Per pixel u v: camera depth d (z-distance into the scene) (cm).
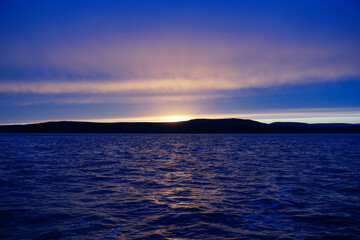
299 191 1548
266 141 10562
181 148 6294
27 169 2452
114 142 9225
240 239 862
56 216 1080
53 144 7512
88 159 3503
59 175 2119
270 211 1157
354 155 4206
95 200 1338
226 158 3784
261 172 2347
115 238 870
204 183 1817
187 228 957
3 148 5644
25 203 1267
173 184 1780
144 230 938
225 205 1255
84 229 945
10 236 877
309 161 3303
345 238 867
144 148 6222
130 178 2017
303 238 868
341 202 1300
